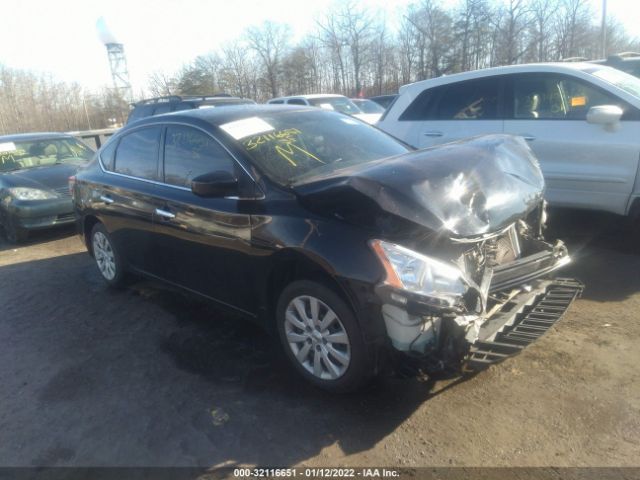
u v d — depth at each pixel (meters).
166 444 2.98
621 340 3.64
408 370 2.94
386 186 2.92
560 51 30.84
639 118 5.01
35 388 3.70
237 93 39.84
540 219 3.69
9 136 8.98
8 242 8.11
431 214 2.84
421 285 2.72
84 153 9.23
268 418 3.12
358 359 3.00
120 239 4.96
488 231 2.96
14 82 35.25
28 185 7.78
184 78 38.88
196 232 3.88
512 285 3.14
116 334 4.41
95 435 3.12
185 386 3.54
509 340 3.04
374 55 36.69
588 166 5.30
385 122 6.87
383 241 2.83
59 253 7.11
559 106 5.56
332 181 3.13
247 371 3.65
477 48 32.53
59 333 4.54
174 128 4.28
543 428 2.85
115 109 36.88
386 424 2.99
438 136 6.32
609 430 2.80
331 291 3.06
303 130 4.07
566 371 3.32
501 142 3.67
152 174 4.45
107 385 3.64
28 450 3.05
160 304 4.96
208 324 4.45
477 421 2.94
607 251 5.38
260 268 3.43
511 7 30.53
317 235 3.05
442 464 2.66
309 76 39.03
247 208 3.47
